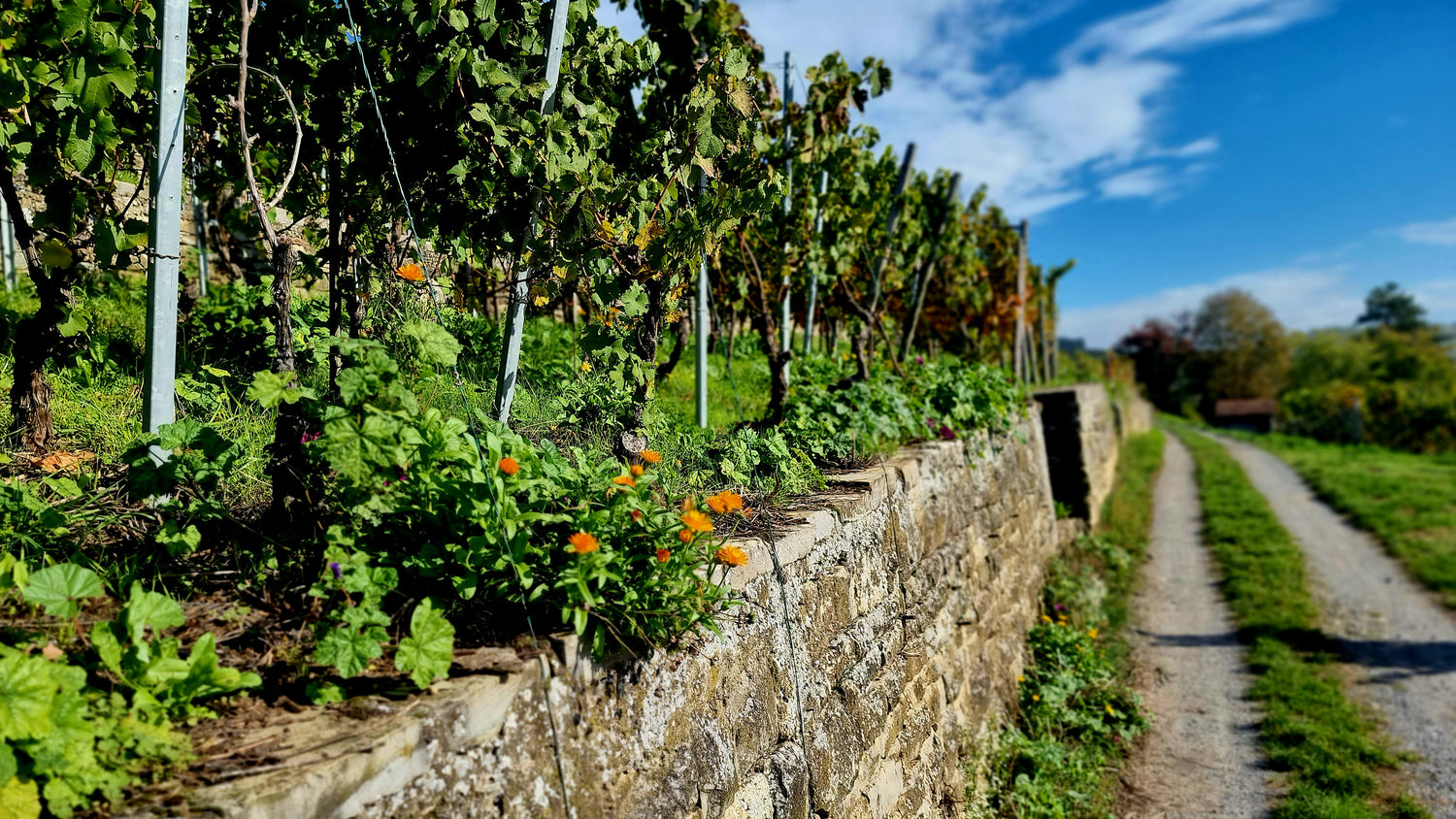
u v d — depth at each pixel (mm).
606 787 1905
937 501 4793
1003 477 6812
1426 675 7336
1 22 2264
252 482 2461
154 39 2422
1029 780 4980
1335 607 9227
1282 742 6020
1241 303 66500
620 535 2180
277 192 2533
